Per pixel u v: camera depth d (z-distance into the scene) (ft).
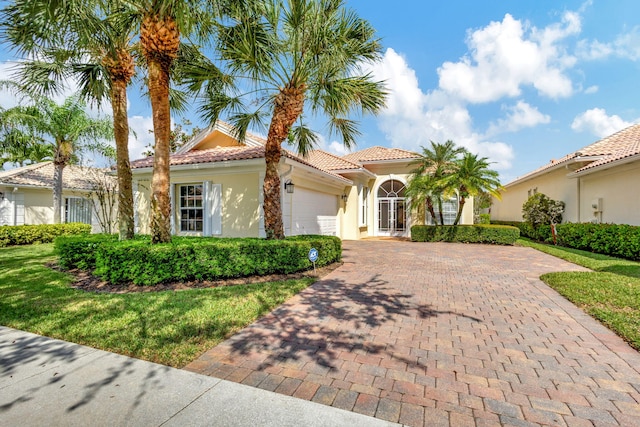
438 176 53.31
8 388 9.23
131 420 7.85
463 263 31.17
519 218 75.36
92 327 13.67
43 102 46.42
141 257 20.79
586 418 8.05
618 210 38.19
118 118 26.66
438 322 14.73
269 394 8.99
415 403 8.66
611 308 16.03
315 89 25.26
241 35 21.74
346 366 10.65
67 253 25.21
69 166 61.82
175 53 22.24
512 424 7.84
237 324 14.11
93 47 21.52
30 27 16.84
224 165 34.78
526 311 16.30
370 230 67.67
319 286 21.26
